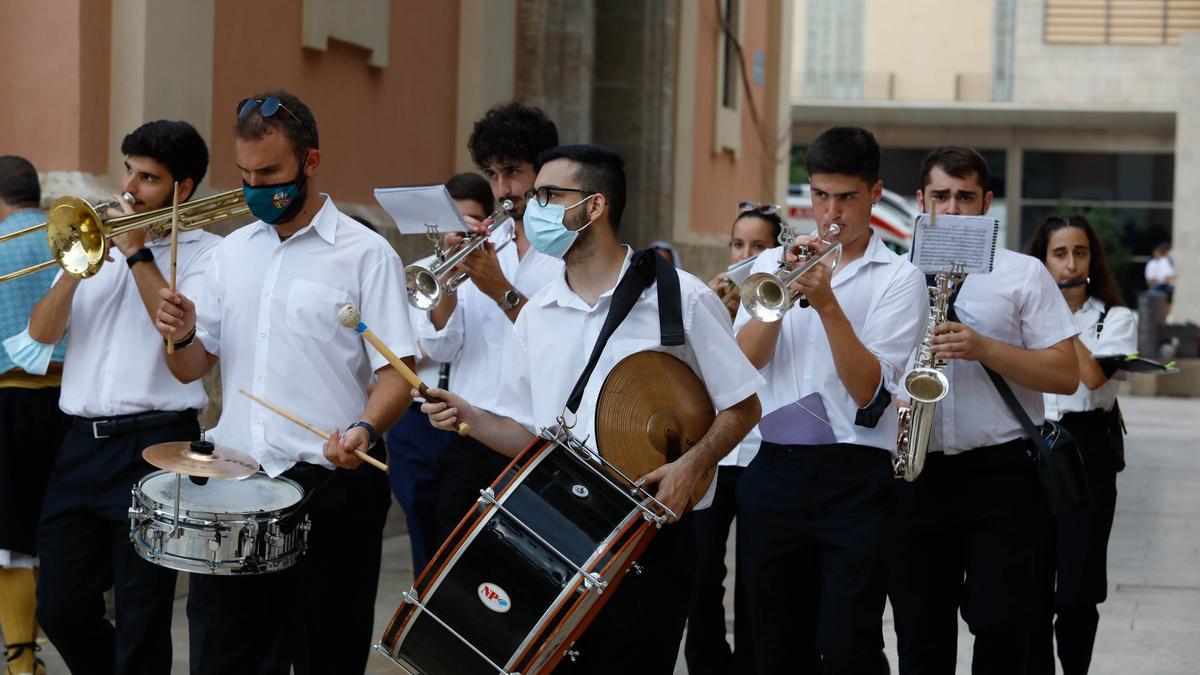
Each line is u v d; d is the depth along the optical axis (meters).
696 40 15.89
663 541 4.59
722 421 4.60
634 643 4.55
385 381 5.21
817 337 5.49
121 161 8.04
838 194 5.43
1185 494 14.78
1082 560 7.04
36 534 6.29
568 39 12.76
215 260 5.41
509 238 6.48
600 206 4.64
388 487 5.67
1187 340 29.56
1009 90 44.31
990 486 5.91
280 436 5.19
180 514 4.82
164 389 5.71
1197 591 9.98
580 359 4.67
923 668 6.07
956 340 5.70
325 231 5.25
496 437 4.86
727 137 17.47
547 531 4.30
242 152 5.06
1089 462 7.13
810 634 5.56
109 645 5.88
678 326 4.54
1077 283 7.36
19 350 5.70
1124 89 43.75
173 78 8.21
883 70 45.09
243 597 5.12
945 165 6.16
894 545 5.94
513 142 6.22
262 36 9.02
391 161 10.63
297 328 5.20
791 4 20.48
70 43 7.85
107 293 5.72
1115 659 8.12
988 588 5.89
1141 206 45.09
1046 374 5.86
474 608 4.32
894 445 5.44
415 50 10.91
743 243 7.86
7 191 6.96
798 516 5.39
